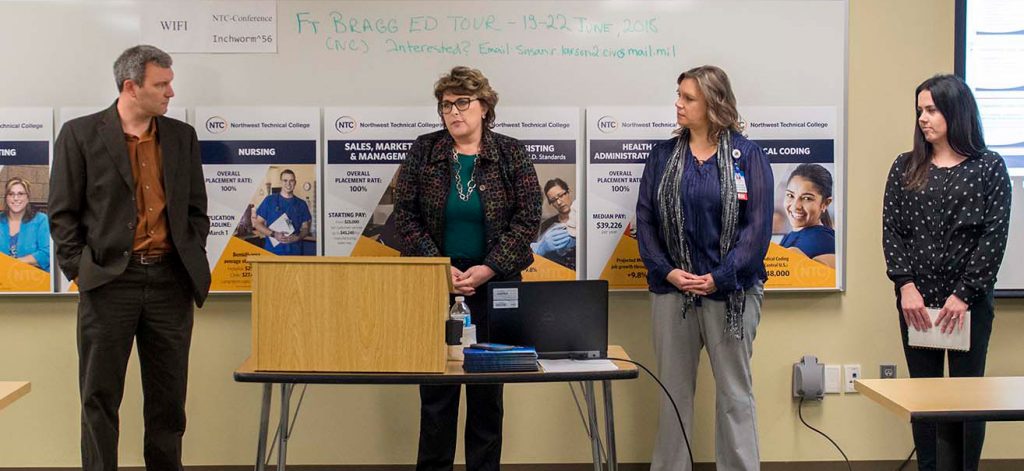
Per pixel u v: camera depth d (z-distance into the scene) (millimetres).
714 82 2961
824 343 3480
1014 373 3480
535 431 3498
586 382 2760
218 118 3330
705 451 3490
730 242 2951
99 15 3316
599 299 2498
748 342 3012
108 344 2846
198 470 3453
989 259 2867
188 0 3330
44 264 3312
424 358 2275
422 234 2945
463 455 3486
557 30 3381
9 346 3383
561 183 3387
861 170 3457
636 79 3396
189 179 2975
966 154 2945
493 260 2855
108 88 3330
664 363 3064
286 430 2750
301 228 3359
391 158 3365
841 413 3502
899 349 3494
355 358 2277
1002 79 3393
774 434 3498
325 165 3355
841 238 3412
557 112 3375
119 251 2814
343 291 2271
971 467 3012
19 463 3408
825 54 3404
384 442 3482
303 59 3355
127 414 3422
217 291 3355
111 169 2820
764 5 3393
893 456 3518
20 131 3305
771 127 3395
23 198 3305
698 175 2984
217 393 3432
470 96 2914
